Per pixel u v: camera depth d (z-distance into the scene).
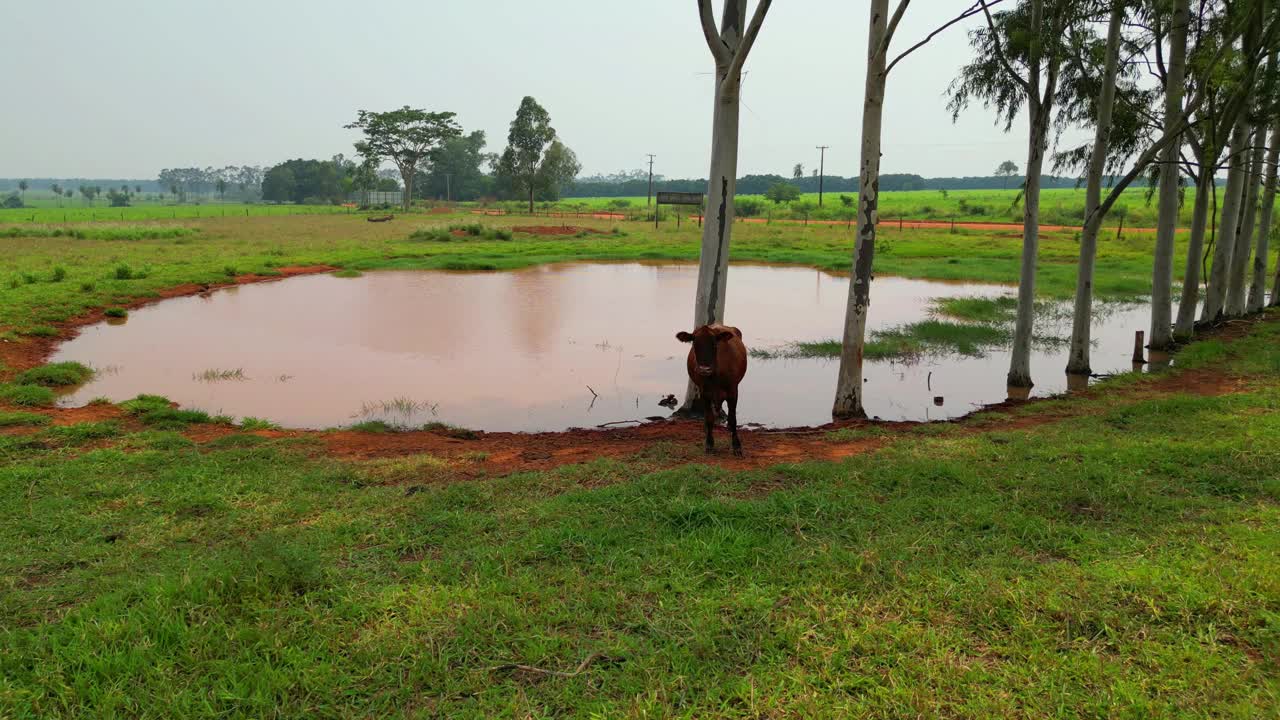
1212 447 7.37
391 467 7.82
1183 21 14.03
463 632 4.23
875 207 10.60
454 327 18.73
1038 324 19.81
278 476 7.39
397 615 4.44
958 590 4.58
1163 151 15.08
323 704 3.64
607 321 19.86
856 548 5.25
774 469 7.34
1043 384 13.43
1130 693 3.51
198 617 4.34
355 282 27.61
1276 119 16.20
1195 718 3.35
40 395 11.32
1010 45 12.34
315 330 18.09
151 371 13.84
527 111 91.31
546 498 6.65
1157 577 4.59
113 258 32.16
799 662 3.93
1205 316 18.22
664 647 4.04
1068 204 81.06
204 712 3.54
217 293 24.23
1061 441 8.28
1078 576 4.68
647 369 14.42
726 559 5.09
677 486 6.74
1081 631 4.13
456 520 6.02
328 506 6.53
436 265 32.78
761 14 9.51
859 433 9.32
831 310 22.19
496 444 9.21
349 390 12.65
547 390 12.77
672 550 5.27
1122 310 22.12
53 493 6.72
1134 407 9.88
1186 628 4.09
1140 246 39.44
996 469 7.04
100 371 13.79
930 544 5.26
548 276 30.64
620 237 51.19
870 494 6.48
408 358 15.22
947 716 3.47
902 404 12.02
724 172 10.77
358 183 113.56
